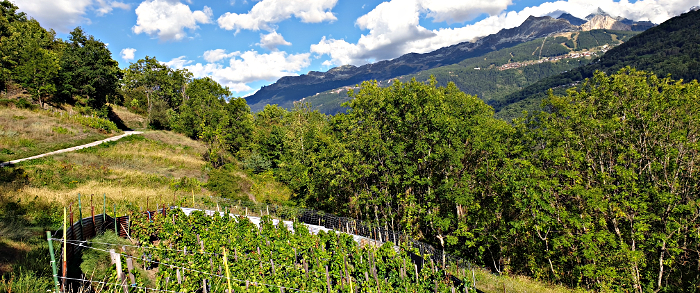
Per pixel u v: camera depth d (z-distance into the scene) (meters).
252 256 14.53
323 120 63.94
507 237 27.14
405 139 30.45
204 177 38.44
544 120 27.45
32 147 33.50
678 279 25.20
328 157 32.91
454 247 30.77
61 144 36.44
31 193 20.23
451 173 29.36
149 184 30.30
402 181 29.69
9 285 8.27
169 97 82.81
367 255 16.19
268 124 69.88
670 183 25.47
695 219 23.95
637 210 24.73
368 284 12.95
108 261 12.23
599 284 24.34
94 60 57.91
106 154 36.62
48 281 9.34
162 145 48.94
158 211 19.30
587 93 29.58
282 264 14.21
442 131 27.44
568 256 25.92
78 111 51.88
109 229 15.46
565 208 26.75
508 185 25.20
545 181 23.95
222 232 18.06
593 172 28.53
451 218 28.25
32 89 46.25
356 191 32.94
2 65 49.28
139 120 67.31
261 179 40.59
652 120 26.03
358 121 31.92
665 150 25.36
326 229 23.81
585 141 26.70
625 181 24.41
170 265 11.61
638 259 22.02
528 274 28.25
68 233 11.61
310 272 13.75
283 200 34.50
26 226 13.77
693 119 24.92
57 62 52.44
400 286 14.17
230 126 57.25
